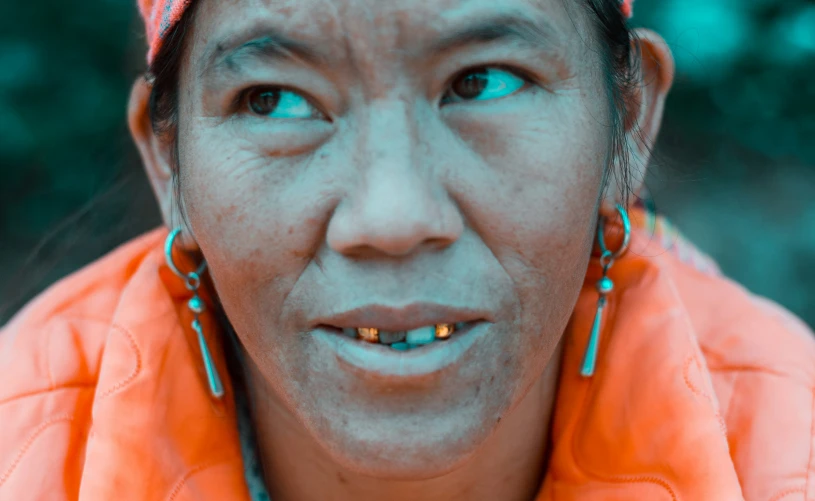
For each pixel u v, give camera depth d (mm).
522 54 894
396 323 885
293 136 910
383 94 870
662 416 1066
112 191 1617
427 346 904
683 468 1027
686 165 2234
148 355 1114
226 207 942
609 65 1022
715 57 2559
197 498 1078
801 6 2607
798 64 2635
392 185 847
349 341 917
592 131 960
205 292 1195
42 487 1092
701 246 2824
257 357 1000
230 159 936
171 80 1059
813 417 1162
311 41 860
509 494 1156
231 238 948
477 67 897
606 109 1004
